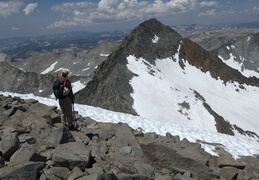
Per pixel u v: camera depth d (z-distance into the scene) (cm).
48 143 489
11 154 424
